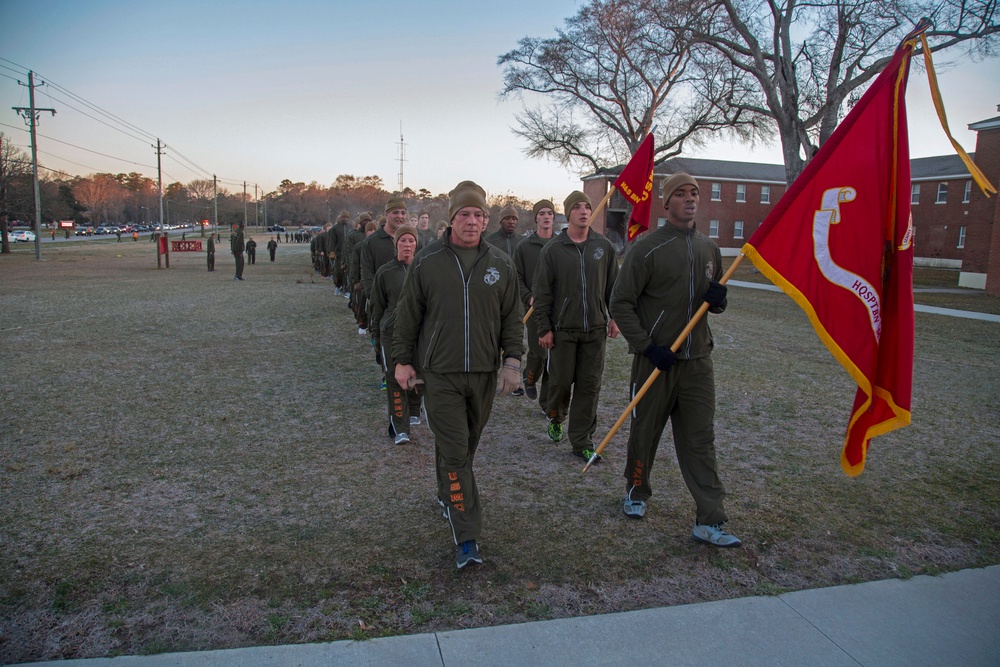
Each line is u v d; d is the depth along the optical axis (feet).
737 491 14.34
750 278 96.17
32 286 58.75
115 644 8.74
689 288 11.96
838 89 83.66
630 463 12.80
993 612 10.00
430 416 11.31
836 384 24.56
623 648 8.98
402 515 12.80
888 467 15.99
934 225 132.36
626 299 12.12
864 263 10.70
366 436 17.66
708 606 10.00
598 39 115.55
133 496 13.44
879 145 10.62
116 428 17.83
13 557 10.87
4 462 15.15
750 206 168.04
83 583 10.14
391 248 20.34
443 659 8.64
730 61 99.66
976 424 19.70
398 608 9.75
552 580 10.61
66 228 287.07
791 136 89.40
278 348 29.99
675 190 11.97
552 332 16.38
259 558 11.03
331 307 45.70
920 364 29.30
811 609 10.00
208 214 488.85
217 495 13.58
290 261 113.39
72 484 13.98
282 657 8.57
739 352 31.01
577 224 16.05
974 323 46.26
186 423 18.44
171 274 77.82
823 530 12.54
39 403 20.04
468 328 11.07
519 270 21.31
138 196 492.13
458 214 11.07
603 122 130.82
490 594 10.17
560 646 8.98
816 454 16.83
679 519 12.93
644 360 12.39
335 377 24.43
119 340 31.01
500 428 18.85
